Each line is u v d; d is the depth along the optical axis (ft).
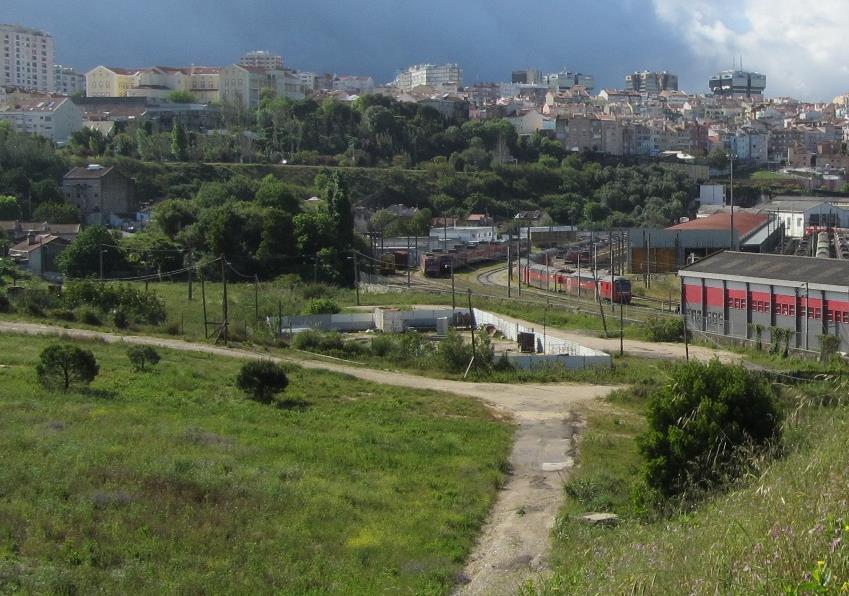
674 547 50.06
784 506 45.21
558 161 627.46
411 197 520.83
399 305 260.01
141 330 203.72
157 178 454.40
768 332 182.19
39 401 116.47
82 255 297.74
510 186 558.56
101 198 403.95
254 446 101.35
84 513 71.82
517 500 90.74
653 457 78.54
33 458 85.25
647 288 294.05
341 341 193.26
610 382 158.71
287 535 73.15
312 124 591.37
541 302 272.72
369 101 651.66
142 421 109.29
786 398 108.88
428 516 82.23
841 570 35.88
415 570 68.54
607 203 557.33
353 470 96.27
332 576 65.77
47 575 59.57
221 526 73.31
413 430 119.24
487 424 125.08
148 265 313.53
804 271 183.11
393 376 163.63
